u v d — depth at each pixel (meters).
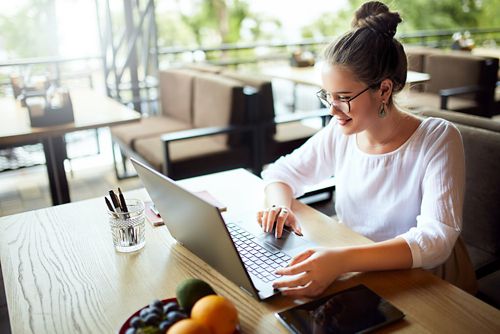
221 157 2.91
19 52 7.11
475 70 4.05
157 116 3.84
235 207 1.39
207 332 0.73
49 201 3.40
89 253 1.16
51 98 2.56
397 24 1.18
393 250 1.05
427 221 1.14
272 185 1.48
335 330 0.84
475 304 0.93
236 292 0.98
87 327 0.89
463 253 1.33
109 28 4.29
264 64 6.16
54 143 2.67
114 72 4.30
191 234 1.05
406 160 1.28
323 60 1.22
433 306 0.92
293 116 3.08
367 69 1.15
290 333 0.85
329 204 3.07
